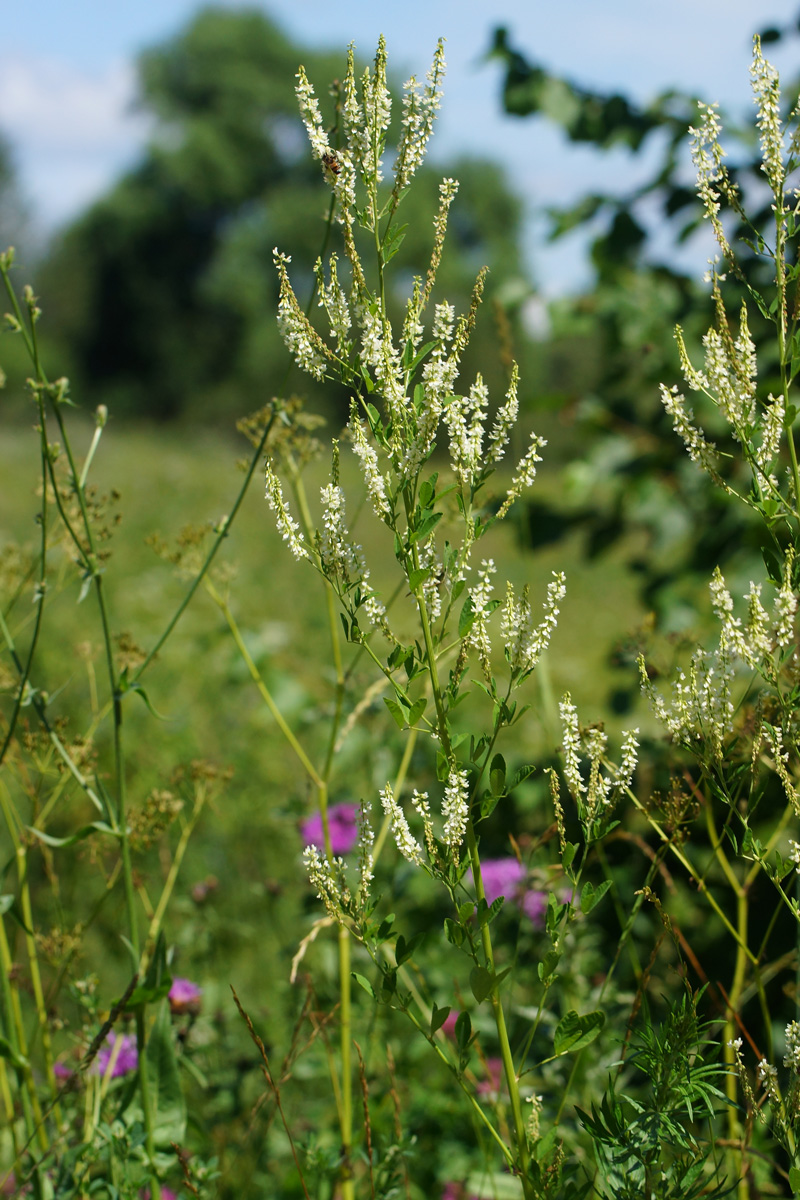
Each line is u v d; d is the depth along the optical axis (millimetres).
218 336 56688
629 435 3639
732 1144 1621
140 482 16406
